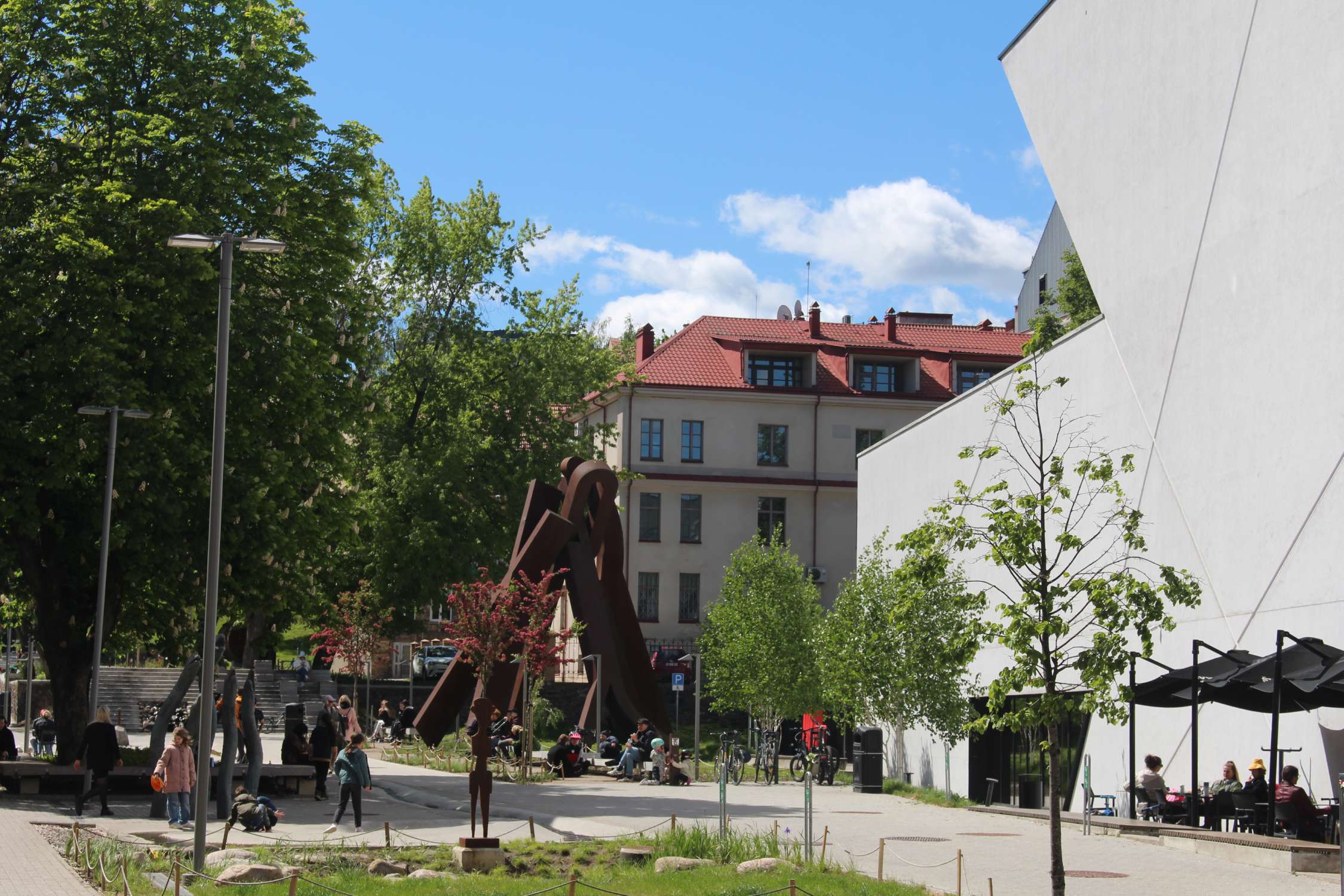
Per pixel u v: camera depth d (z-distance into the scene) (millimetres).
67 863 15562
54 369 25359
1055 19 32000
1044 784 31234
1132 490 28406
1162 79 27750
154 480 25609
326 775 25891
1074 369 31062
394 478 49469
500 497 51812
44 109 26922
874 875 16672
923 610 32469
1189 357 26469
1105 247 29719
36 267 25250
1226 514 25062
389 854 17438
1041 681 13797
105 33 26641
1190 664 25875
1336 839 19734
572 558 39688
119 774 24328
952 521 14273
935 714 32188
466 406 52594
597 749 36844
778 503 65062
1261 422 24141
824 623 35281
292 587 27594
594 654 38469
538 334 54906
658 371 64875
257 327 27328
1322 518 22359
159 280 25359
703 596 63656
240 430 26672
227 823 18062
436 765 34906
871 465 43906
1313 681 19047
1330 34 22734
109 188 25234
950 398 66938
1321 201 22812
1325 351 22500
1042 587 13664
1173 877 16719
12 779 24719
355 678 51188
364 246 52750
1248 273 24734
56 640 27766
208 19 28344
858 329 70750
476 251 53938
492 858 16422
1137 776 27672
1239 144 25141
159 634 29453
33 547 27156
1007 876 16797
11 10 26531
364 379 49906
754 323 69688
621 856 17219
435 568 49375
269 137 28484
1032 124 33031
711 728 54031
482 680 36625
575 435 55656
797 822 23453
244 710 23641
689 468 64125
